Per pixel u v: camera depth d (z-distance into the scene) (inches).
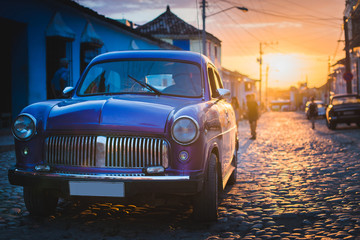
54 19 565.3
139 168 154.9
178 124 154.3
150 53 210.4
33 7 531.2
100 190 153.6
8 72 527.5
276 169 336.2
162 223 177.2
